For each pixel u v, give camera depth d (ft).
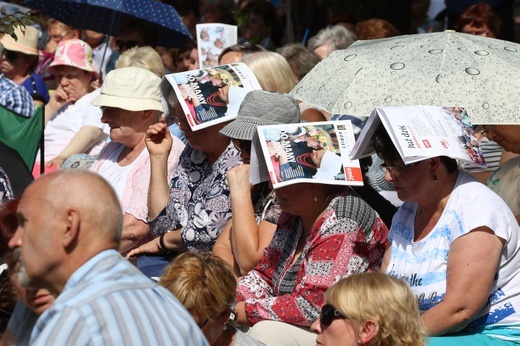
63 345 19.54
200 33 53.98
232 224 36.47
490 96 32.19
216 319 28.27
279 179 31.71
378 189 41.91
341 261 31.45
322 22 69.26
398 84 33.35
